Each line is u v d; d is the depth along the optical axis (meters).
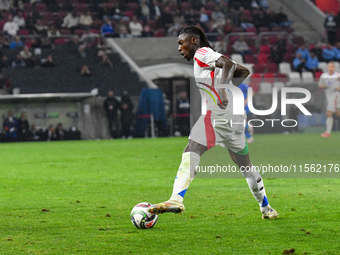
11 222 10.33
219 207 11.90
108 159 24.84
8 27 51.78
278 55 54.25
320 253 7.72
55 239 8.77
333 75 31.67
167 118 47.34
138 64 53.44
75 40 51.00
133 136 44.94
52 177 18.47
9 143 39.78
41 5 55.00
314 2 66.44
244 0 61.06
